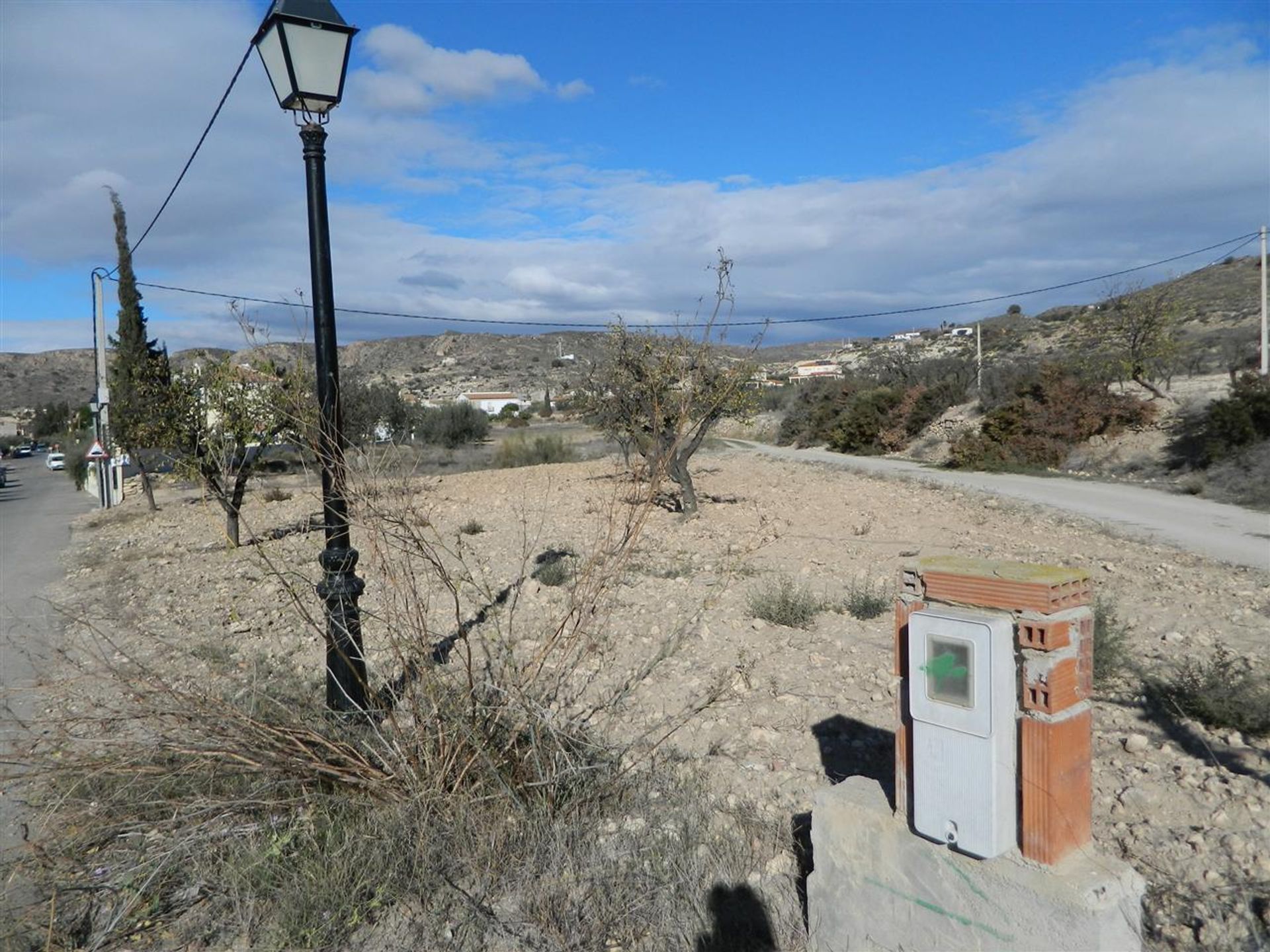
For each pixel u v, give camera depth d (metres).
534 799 4.39
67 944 3.73
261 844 4.11
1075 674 2.86
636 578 10.85
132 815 4.28
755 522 16.33
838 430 41.91
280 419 9.77
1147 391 30.52
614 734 5.61
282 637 8.83
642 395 14.30
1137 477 23.80
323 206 5.57
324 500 5.46
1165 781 4.63
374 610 9.36
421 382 131.12
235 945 3.71
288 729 4.39
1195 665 6.48
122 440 15.87
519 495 22.38
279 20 5.24
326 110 5.57
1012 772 2.87
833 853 3.38
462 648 7.41
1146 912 3.55
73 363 175.25
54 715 6.27
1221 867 3.81
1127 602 8.99
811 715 5.90
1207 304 59.19
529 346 157.75
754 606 8.73
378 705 4.98
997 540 13.85
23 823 4.58
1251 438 21.33
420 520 4.64
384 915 3.80
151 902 3.95
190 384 13.80
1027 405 28.97
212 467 11.72
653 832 4.25
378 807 4.27
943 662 2.93
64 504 32.50
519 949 3.57
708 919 3.67
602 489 22.66
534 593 9.72
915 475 27.28
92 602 11.47
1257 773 4.75
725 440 54.66
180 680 5.98
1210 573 10.92
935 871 3.03
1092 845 2.97
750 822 4.39
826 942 3.41
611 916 3.69
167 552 16.20
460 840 4.05
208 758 4.25
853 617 8.69
